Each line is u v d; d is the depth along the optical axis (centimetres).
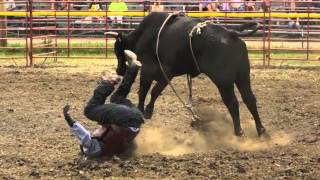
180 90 1474
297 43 2433
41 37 2036
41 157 831
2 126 1054
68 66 1962
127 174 739
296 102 1312
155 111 1193
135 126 812
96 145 805
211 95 1410
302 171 746
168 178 722
